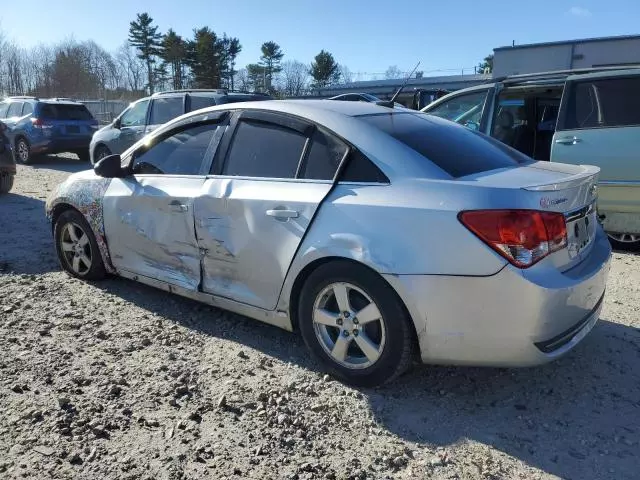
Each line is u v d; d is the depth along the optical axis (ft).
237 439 9.21
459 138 12.21
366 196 10.41
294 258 11.12
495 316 9.39
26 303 14.71
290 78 207.10
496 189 9.50
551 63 76.84
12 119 51.31
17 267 17.83
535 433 9.62
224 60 205.36
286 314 11.65
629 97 19.22
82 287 16.01
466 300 9.47
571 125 20.20
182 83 204.64
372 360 10.46
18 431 9.25
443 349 9.86
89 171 16.52
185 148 13.82
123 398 10.28
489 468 8.68
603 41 72.69
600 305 11.05
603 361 12.15
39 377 10.93
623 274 18.07
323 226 10.68
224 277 12.64
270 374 11.34
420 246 9.67
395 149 10.68
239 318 14.06
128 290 15.80
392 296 9.97
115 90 198.70
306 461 8.74
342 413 10.04
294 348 12.53
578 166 12.35
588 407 10.43
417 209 9.78
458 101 23.93
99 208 15.20
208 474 8.38
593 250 11.28
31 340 12.55
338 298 10.69
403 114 12.65
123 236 14.71
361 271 10.21
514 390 10.98
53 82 186.91
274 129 12.27
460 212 9.45
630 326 13.96
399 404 10.37
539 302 9.20
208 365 11.64
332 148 11.25
